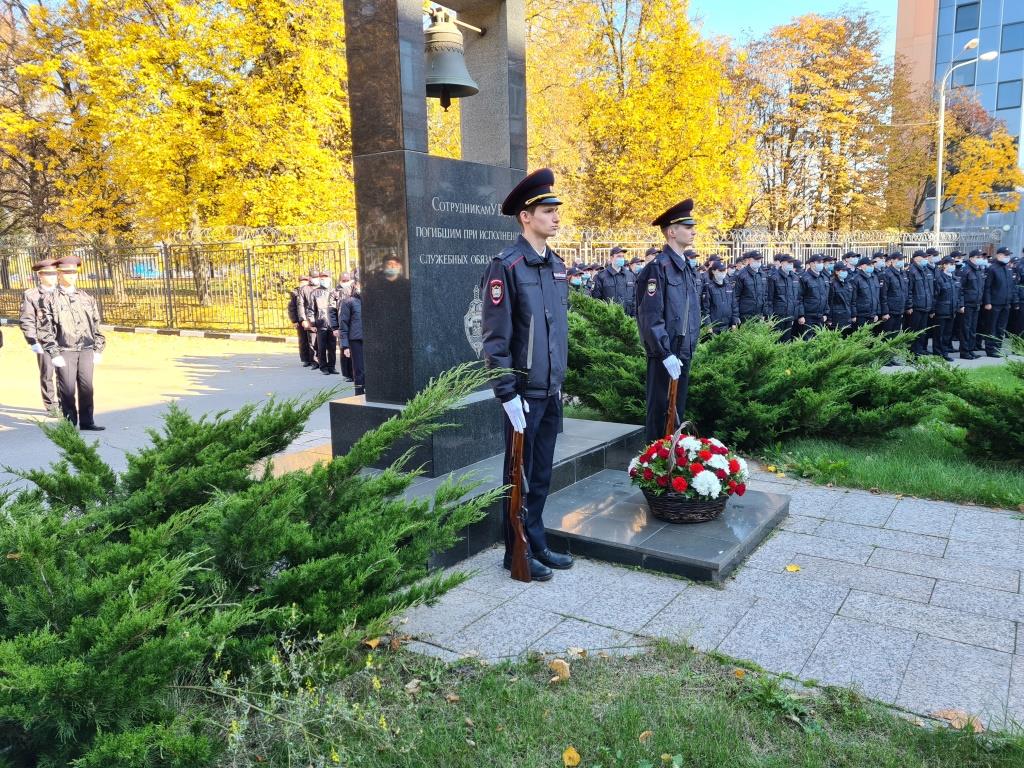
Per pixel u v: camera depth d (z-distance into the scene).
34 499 2.96
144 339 19.64
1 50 24.27
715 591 4.04
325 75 20.23
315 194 20.44
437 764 2.55
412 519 3.19
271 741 2.58
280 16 19.67
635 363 7.58
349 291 11.95
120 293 22.50
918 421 7.05
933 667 3.21
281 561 2.88
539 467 4.31
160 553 2.44
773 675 3.16
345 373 12.76
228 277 20.39
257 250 19.58
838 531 4.94
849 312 14.14
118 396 11.01
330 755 2.47
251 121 20.33
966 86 40.69
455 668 3.22
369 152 5.14
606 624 3.65
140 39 19.95
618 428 6.70
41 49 22.67
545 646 3.43
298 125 20.03
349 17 5.06
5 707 1.82
